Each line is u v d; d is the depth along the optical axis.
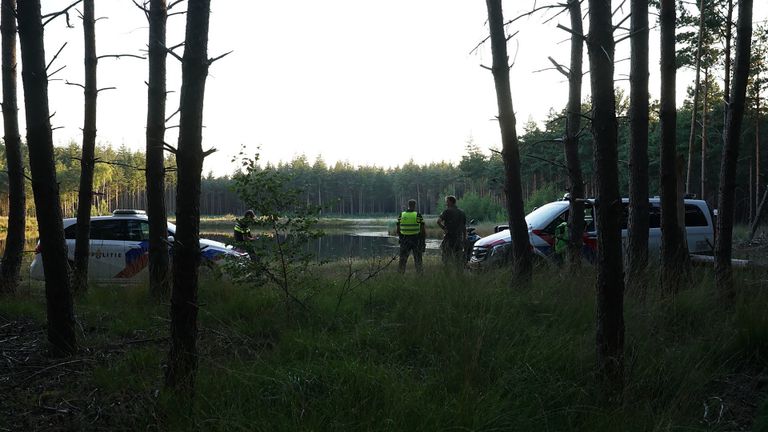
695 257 9.12
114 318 6.73
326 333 5.50
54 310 5.14
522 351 4.76
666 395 4.23
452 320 5.60
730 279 6.47
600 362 4.17
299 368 4.28
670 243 7.09
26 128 5.05
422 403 3.66
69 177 76.00
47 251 5.12
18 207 7.94
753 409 4.19
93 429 3.66
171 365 3.90
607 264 4.14
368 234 47.53
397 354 4.97
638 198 7.36
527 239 7.64
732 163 6.56
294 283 6.81
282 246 6.44
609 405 3.96
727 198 6.56
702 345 5.04
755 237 21.59
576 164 9.30
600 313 4.18
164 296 7.70
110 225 10.68
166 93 7.83
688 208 11.69
